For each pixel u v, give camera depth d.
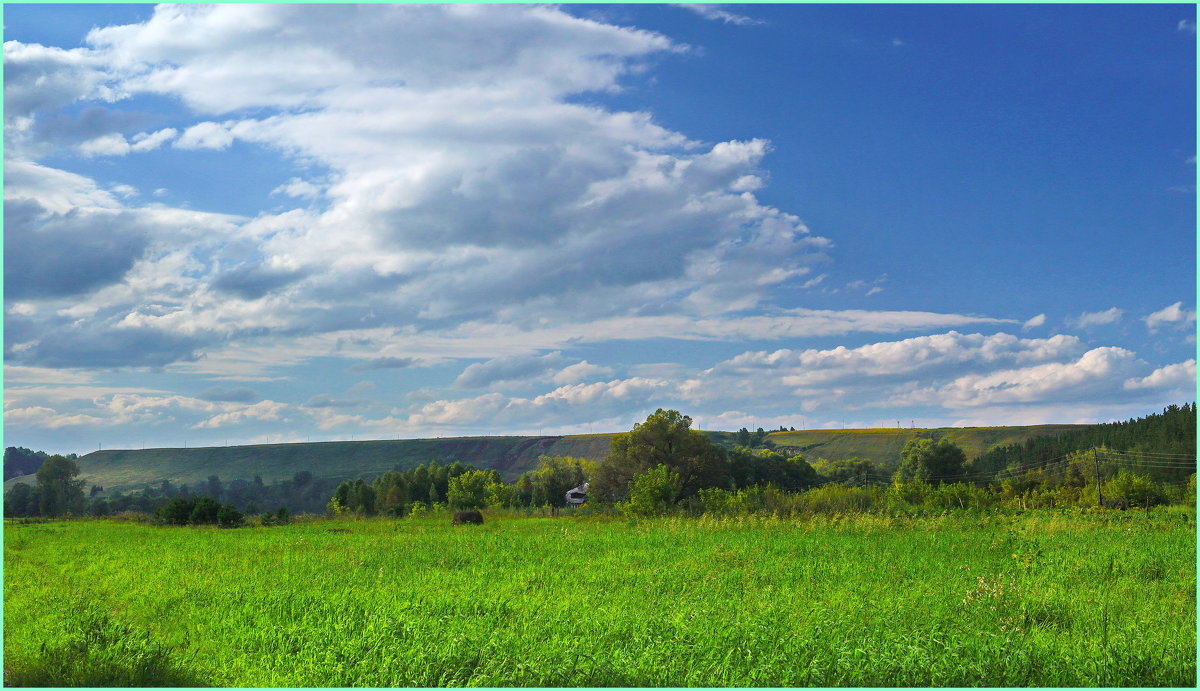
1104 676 9.05
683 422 76.25
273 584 16.19
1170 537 21.75
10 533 32.91
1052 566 16.22
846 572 16.17
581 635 11.02
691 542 22.95
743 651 9.97
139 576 18.22
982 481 111.88
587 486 83.12
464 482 96.19
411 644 10.45
